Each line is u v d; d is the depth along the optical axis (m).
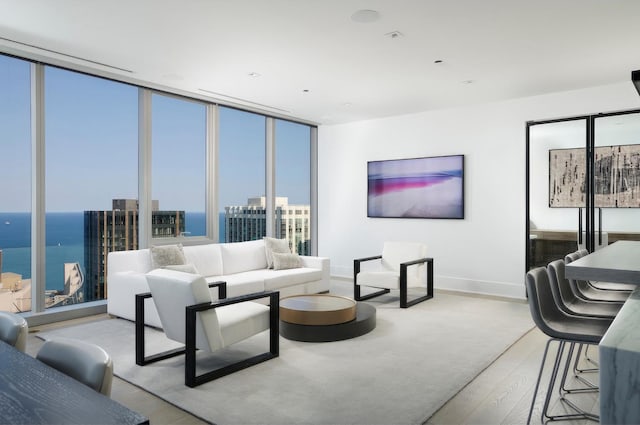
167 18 3.39
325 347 3.64
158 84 5.18
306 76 4.85
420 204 6.66
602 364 0.87
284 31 3.63
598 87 5.23
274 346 3.41
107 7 3.20
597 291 3.11
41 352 1.28
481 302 5.47
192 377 2.83
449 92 5.51
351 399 2.66
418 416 2.44
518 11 3.25
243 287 4.80
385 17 3.36
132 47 3.99
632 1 3.08
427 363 3.28
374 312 4.31
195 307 2.82
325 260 5.91
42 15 3.34
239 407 2.55
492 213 6.04
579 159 5.42
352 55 4.19
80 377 1.16
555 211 5.59
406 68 4.57
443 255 6.46
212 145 5.96
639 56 4.20
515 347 3.69
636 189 5.06
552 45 3.92
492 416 2.46
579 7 3.17
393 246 5.96
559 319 2.31
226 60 4.33
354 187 7.39
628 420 0.84
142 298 3.21
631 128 5.09
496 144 6.00
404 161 6.82
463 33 3.66
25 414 0.88
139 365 3.22
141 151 5.20
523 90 5.41
